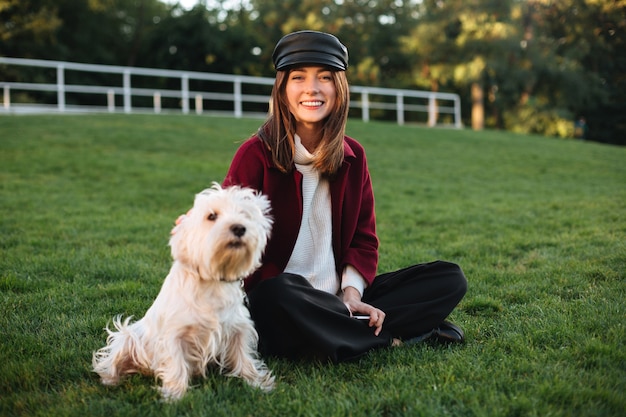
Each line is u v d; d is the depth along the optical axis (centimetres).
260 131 342
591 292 444
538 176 1327
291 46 328
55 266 527
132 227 722
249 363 302
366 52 3784
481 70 3148
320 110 330
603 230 692
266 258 343
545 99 3434
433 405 267
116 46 3712
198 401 271
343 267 351
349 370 314
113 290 459
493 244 638
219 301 289
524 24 3353
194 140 1470
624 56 3559
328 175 340
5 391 291
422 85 3678
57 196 899
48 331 369
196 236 276
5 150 1200
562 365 312
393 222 803
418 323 347
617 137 3759
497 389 287
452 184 1189
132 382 299
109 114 1769
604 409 261
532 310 411
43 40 3092
